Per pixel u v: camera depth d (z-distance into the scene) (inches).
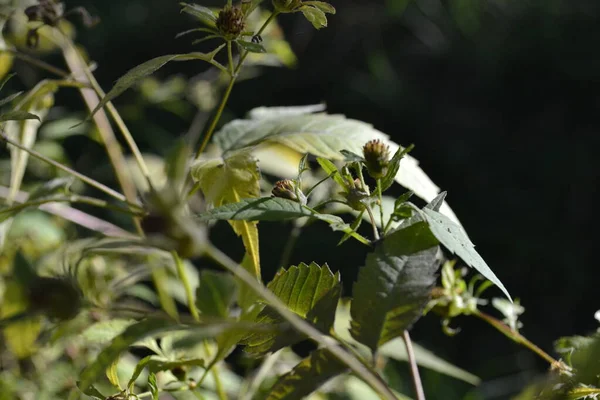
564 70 140.0
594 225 128.7
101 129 37.7
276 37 50.4
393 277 24.8
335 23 161.9
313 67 155.6
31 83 75.2
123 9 158.7
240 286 27.4
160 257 32.0
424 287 24.6
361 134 31.1
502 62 147.3
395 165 25.9
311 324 24.9
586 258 126.9
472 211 137.8
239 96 150.3
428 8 159.0
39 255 40.8
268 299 23.3
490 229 133.3
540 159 137.2
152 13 157.3
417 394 24.5
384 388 23.4
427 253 24.9
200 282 27.9
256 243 27.8
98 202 29.1
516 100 145.3
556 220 131.0
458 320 31.2
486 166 141.0
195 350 30.0
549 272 126.9
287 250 35.0
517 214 133.1
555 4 146.5
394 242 25.0
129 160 48.7
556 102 141.6
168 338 27.6
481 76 150.5
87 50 154.3
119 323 27.7
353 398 38.9
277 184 26.3
